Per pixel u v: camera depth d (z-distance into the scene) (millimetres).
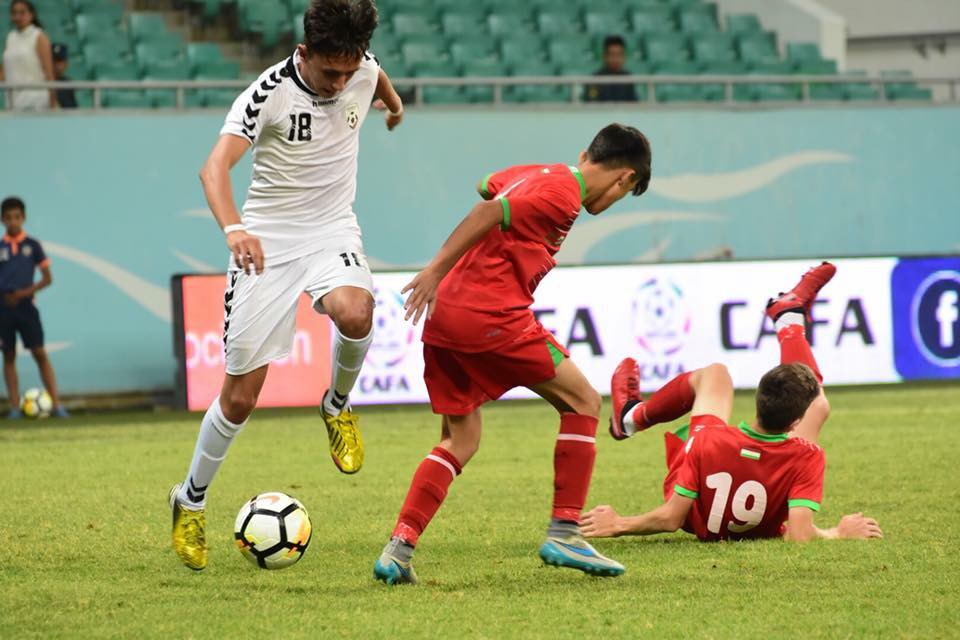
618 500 22812
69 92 46656
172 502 16547
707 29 63250
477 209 14641
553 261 15531
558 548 15375
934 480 24641
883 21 70562
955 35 69562
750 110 50594
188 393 40875
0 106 47625
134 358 44531
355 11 15156
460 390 15555
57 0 55438
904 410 38688
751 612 13750
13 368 42188
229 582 15805
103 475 27172
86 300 44188
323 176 16422
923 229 52156
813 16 63031
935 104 52312
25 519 21094
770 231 50750
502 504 22609
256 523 16281
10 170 43781
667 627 13117
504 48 57531
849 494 22969
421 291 14273
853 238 51531
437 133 47938
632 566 16438
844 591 14750
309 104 15930
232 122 15422
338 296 16141
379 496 23859
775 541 17969
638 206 49531
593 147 15594
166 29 58188
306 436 34781
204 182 15000
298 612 13992
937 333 45438
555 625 13250
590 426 15547
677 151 49938
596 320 42875
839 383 44438
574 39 58438
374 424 37531
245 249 14555
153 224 44781
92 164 44344
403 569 15484
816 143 51188
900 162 51938
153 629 13242
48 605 14453
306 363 41062
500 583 15531
